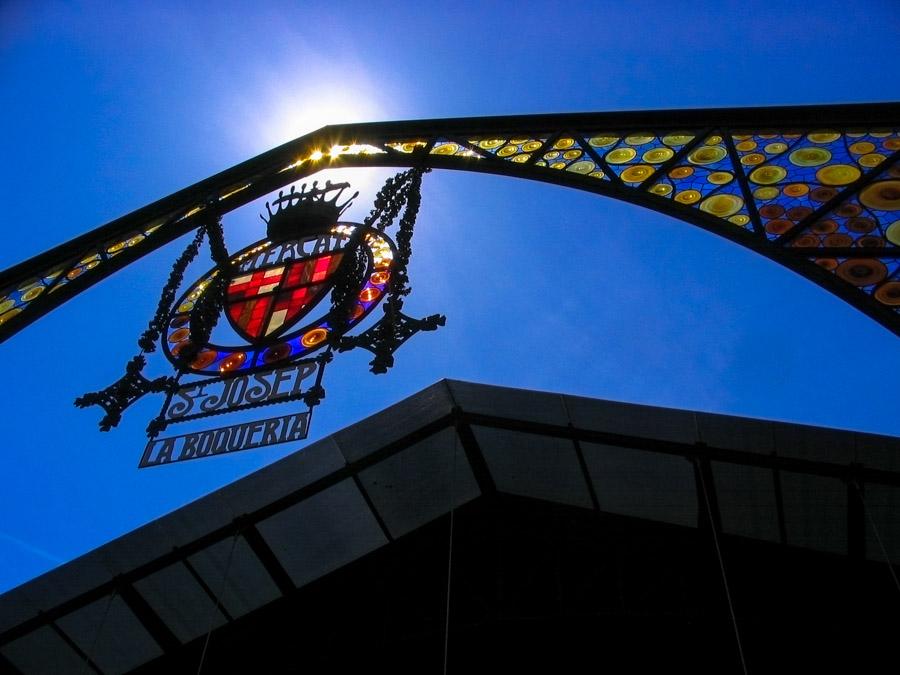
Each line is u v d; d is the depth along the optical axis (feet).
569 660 40.19
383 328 32.35
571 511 43.70
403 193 39.99
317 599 44.70
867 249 25.43
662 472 38.63
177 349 36.11
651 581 41.24
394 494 42.52
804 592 38.68
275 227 41.29
